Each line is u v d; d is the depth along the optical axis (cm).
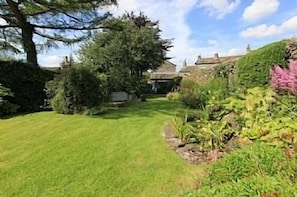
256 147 326
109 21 1527
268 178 251
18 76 1348
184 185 530
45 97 1391
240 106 761
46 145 757
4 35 1539
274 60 1012
